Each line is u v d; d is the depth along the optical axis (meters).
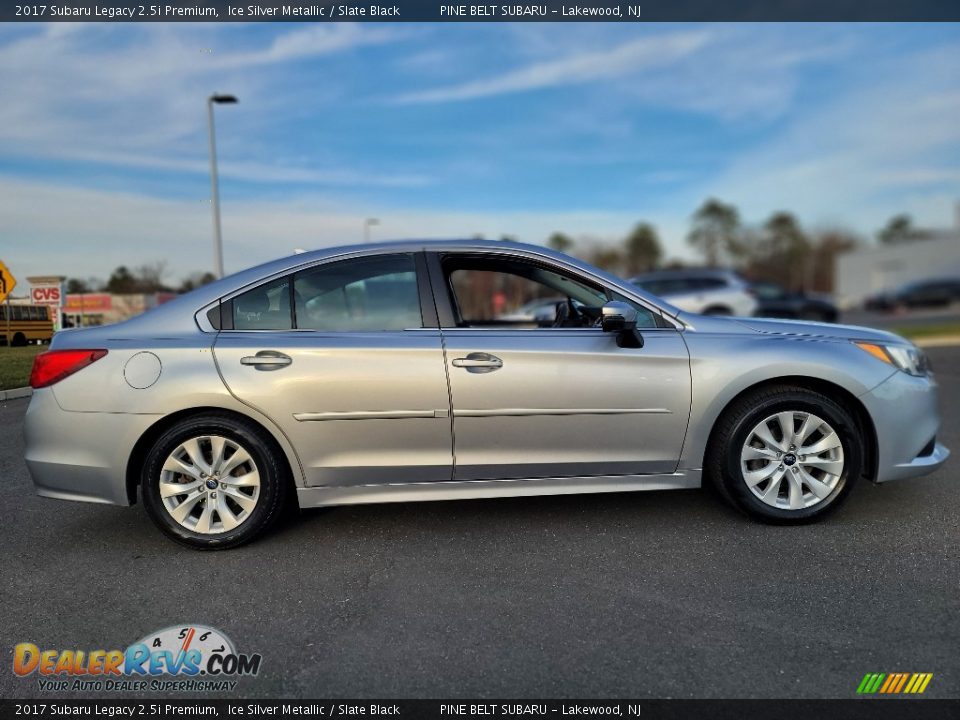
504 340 2.99
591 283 3.18
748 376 3.00
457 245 3.17
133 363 2.87
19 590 2.61
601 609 2.38
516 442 2.99
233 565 2.82
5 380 4.49
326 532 3.18
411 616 2.36
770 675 1.97
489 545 2.98
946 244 44.78
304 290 3.09
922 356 3.24
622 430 3.02
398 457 2.96
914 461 3.12
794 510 3.08
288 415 2.88
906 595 2.43
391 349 2.92
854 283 52.25
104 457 2.86
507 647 2.15
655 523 3.20
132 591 2.59
